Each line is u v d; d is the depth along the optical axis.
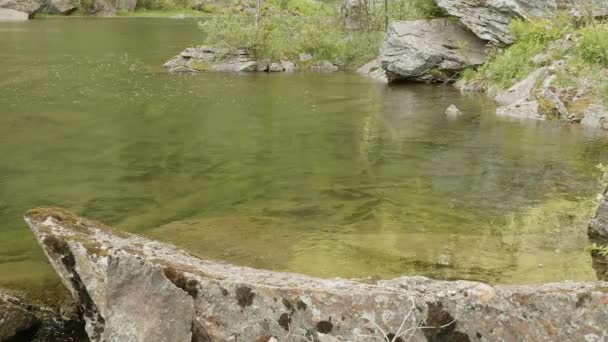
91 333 4.12
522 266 6.10
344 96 18.91
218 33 25.95
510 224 7.53
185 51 25.67
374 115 15.62
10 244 6.84
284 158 11.12
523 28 19.88
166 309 3.78
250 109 16.36
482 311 3.85
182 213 8.03
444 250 6.55
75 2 60.97
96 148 11.77
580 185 9.36
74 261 4.25
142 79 21.81
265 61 25.88
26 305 4.89
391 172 10.18
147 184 9.45
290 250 6.51
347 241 6.81
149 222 7.65
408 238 6.94
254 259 6.21
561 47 18.05
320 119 15.01
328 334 3.83
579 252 6.52
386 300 3.89
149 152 11.48
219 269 4.46
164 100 17.58
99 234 4.71
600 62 16.59
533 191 9.06
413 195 8.86
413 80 22.25
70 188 9.20
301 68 26.19
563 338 3.77
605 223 6.93
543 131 13.52
